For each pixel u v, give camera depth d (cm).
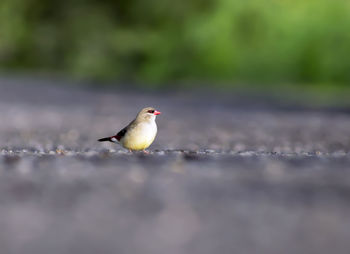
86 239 525
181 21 5138
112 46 5422
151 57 4984
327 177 803
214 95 3419
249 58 4400
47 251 493
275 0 4438
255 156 1018
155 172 828
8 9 5816
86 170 834
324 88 3944
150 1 5300
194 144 1416
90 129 1812
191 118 2248
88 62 5416
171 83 4512
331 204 651
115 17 5650
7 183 739
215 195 688
